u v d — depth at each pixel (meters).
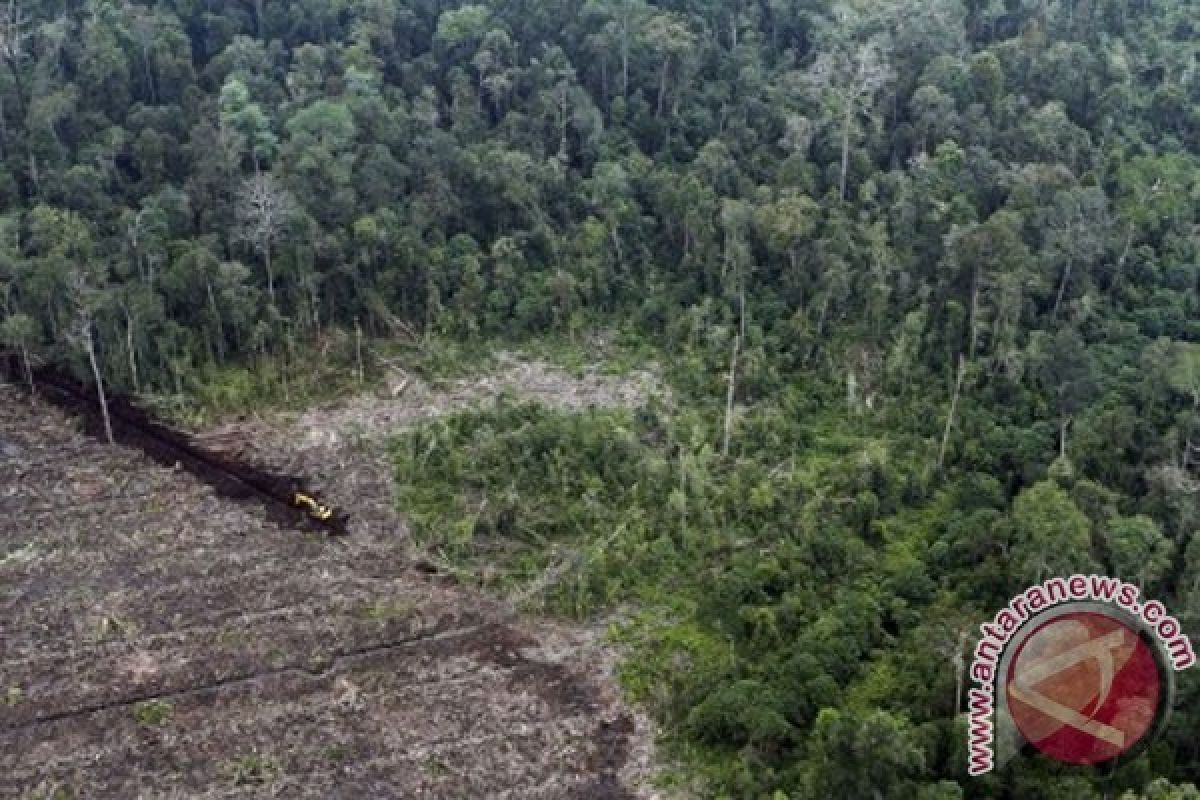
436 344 103.19
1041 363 92.12
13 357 100.94
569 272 107.31
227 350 101.25
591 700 73.81
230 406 97.50
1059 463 81.31
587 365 102.56
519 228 109.81
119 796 67.69
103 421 96.00
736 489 85.62
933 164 108.81
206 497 89.12
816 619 75.25
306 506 88.19
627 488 87.25
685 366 99.62
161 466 91.88
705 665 75.00
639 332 105.25
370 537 85.94
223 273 97.94
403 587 81.75
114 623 78.38
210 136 107.38
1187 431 83.62
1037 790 61.62
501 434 91.81
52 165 107.50
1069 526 71.69
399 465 91.56
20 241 102.12
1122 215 105.50
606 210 109.19
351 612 79.69
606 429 92.12
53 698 73.31
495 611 80.00
